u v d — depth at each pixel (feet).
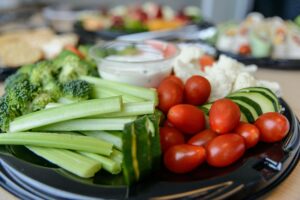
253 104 1.20
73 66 1.44
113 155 1.07
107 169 1.03
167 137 1.09
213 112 1.10
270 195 1.00
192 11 3.28
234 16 4.76
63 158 1.05
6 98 1.26
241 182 0.95
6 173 1.03
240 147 1.02
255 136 1.07
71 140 1.09
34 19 3.51
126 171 0.93
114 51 1.63
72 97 1.23
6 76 1.82
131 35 2.63
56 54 2.10
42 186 0.95
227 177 0.97
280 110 1.27
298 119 1.32
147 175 0.99
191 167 1.01
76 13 3.53
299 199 0.99
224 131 1.07
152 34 2.63
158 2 4.69
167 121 1.17
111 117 1.13
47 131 1.16
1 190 1.04
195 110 1.14
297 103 1.56
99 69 1.48
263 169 1.02
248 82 1.36
